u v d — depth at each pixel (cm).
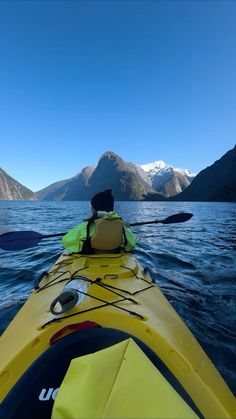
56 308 243
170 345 210
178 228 1681
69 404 124
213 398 174
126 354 145
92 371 135
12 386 176
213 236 1339
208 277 654
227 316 456
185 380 183
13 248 500
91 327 207
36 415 159
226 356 349
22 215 3073
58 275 382
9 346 218
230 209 4859
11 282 643
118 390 126
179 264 777
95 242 412
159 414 118
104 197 450
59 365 183
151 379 133
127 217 2897
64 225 1981
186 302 508
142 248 1003
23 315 277
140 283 343
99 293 283
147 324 226
